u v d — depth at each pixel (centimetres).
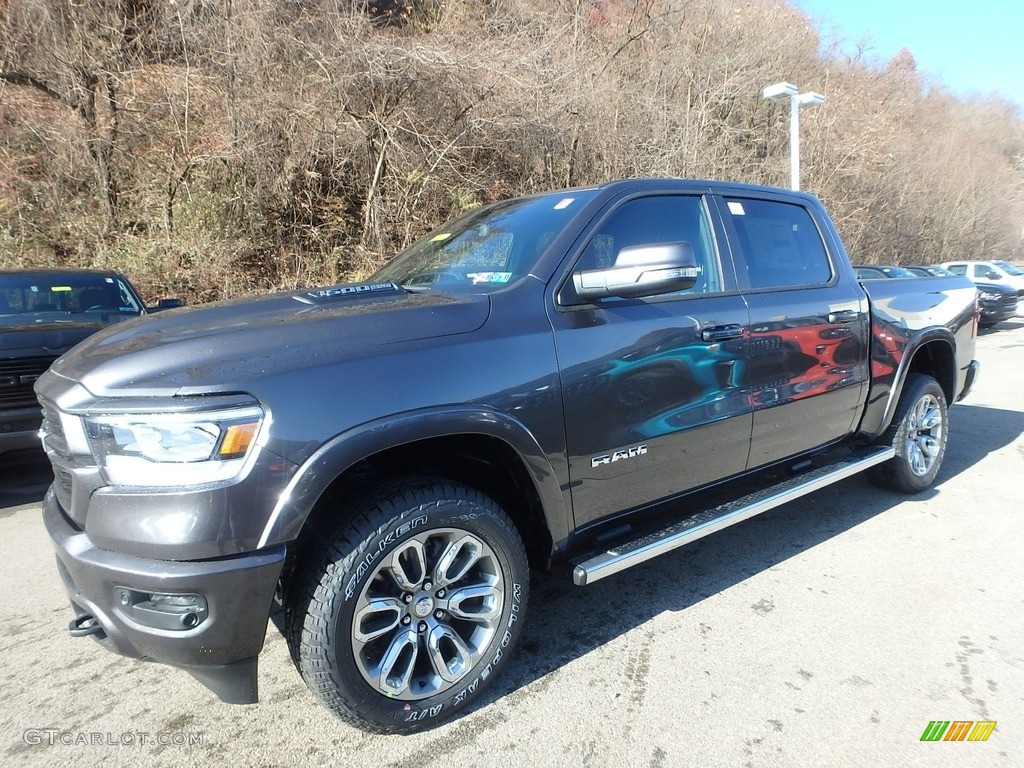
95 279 673
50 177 1101
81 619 207
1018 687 246
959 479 480
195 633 187
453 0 1472
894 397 406
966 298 475
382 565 211
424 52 1191
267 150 1131
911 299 421
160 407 184
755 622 295
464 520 226
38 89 1124
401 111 1216
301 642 205
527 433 236
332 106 1171
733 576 339
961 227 3253
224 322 221
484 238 304
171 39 1141
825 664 263
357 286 263
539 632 293
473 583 240
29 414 462
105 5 1115
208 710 246
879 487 448
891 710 235
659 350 276
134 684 265
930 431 448
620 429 265
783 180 1991
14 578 359
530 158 1406
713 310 301
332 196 1227
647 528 293
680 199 315
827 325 354
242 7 1102
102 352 211
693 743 221
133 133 1151
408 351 217
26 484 527
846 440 393
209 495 183
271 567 190
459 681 232
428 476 231
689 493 306
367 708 213
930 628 287
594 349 256
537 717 236
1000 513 414
